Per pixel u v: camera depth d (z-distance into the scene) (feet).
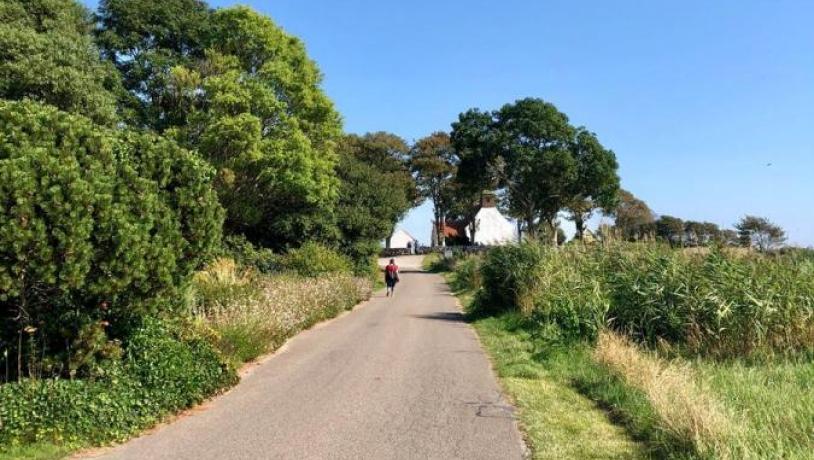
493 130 188.44
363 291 93.61
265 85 115.65
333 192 119.44
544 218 190.49
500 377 33.88
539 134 181.27
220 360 30.94
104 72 107.55
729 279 38.55
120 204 22.67
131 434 23.08
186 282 27.43
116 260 22.33
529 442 21.98
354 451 21.16
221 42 126.41
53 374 24.50
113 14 127.95
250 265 82.58
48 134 21.58
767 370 31.32
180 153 26.53
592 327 41.45
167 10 129.49
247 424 24.62
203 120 110.11
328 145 130.62
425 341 48.49
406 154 280.92
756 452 17.81
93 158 22.44
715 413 20.26
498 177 189.67
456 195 277.64
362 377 34.01
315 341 48.67
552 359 38.01
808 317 36.14
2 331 23.41
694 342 37.76
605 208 186.50
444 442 22.09
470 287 108.99
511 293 64.85
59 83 91.15
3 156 20.36
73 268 20.79
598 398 28.30
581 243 66.33
